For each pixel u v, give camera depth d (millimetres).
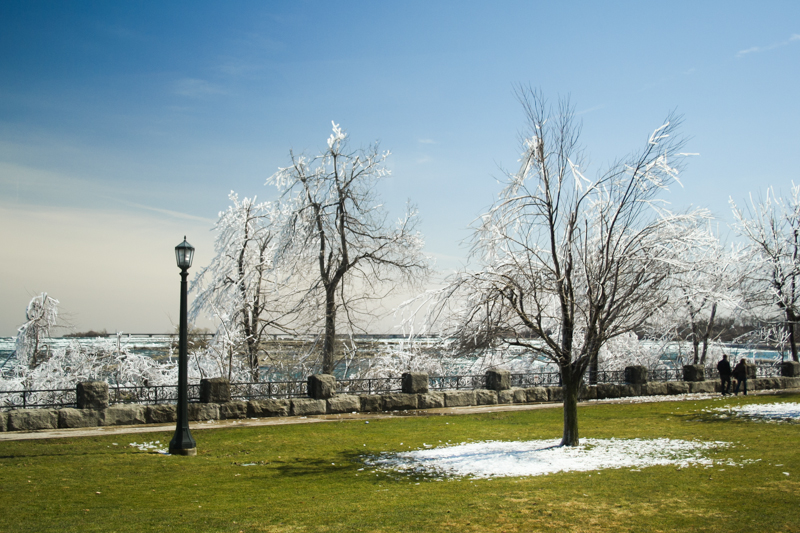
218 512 7352
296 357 26016
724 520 6418
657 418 16875
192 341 24406
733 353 31391
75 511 7406
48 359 22562
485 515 6961
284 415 16938
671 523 6391
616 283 11203
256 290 26094
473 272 11672
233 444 12969
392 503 7754
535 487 8453
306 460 11406
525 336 13281
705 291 13055
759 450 10891
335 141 26484
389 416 17375
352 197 26250
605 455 10922
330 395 17938
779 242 28469
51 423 13898
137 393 16922
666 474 9039
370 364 26031
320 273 26391
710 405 19406
